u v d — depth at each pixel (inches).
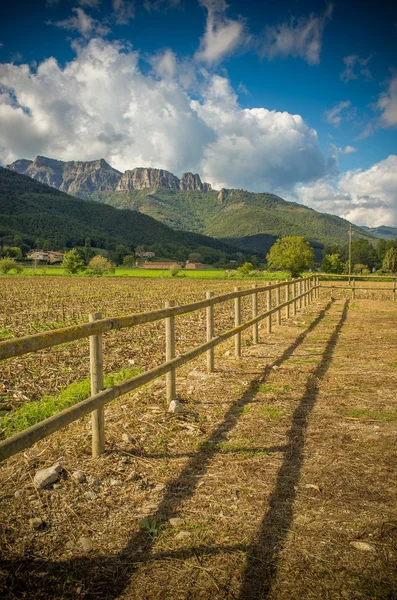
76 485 128.4
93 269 2972.4
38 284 1720.0
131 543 101.6
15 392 247.4
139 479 132.7
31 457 147.0
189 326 519.2
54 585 87.4
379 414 190.2
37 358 335.0
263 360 299.0
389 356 310.0
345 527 107.0
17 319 589.6
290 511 114.6
